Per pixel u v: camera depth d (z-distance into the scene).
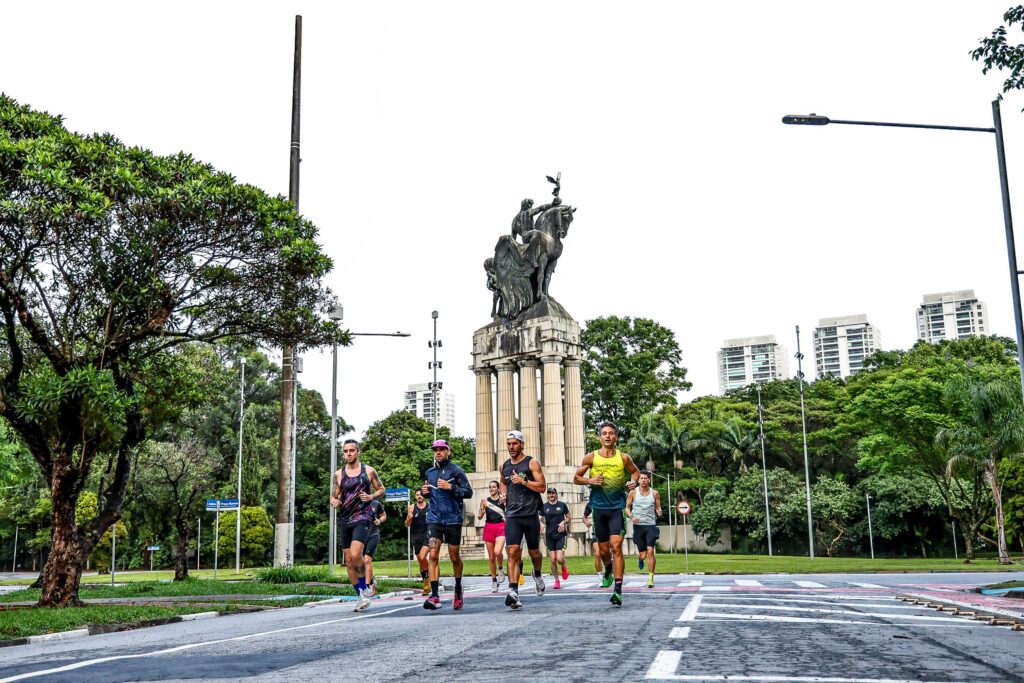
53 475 16.06
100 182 15.73
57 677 6.06
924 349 69.00
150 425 17.97
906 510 56.69
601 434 11.30
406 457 70.38
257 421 73.75
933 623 8.73
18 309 15.70
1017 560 45.28
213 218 16.88
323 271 18.98
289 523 25.11
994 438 41.28
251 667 6.07
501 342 58.72
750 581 22.47
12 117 15.77
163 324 17.44
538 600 13.29
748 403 75.00
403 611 12.42
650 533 17.70
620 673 5.13
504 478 10.98
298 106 27.48
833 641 6.93
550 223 60.12
